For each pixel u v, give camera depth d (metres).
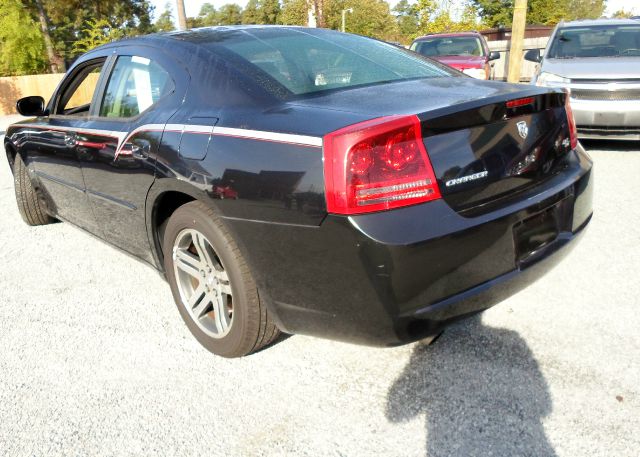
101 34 29.42
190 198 2.74
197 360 2.75
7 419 2.38
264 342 2.57
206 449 2.15
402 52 3.23
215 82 2.62
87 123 3.44
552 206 2.41
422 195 2.00
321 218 2.01
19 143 4.38
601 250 3.74
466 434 2.13
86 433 2.27
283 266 2.19
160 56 2.99
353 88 2.54
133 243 3.27
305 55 2.82
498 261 2.19
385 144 1.95
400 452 2.07
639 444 2.03
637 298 3.07
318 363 2.66
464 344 2.72
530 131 2.39
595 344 2.65
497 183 2.22
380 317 2.03
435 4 26.62
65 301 3.49
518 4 11.34
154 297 3.50
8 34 26.56
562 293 3.18
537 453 2.02
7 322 3.24
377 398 2.38
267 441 2.17
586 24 8.01
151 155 2.72
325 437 2.17
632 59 6.81
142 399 2.47
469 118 2.12
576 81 6.59
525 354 2.61
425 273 2.00
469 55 11.80
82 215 3.81
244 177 2.23
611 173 5.78
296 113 2.24
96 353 2.86
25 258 4.28
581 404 2.25
